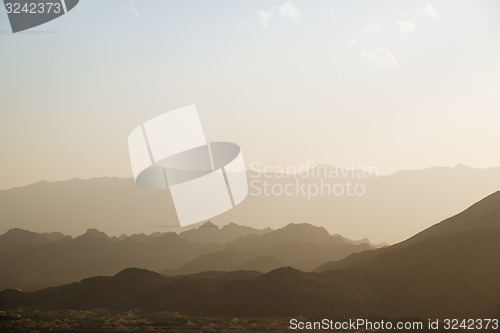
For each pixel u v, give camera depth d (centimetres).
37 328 16612
